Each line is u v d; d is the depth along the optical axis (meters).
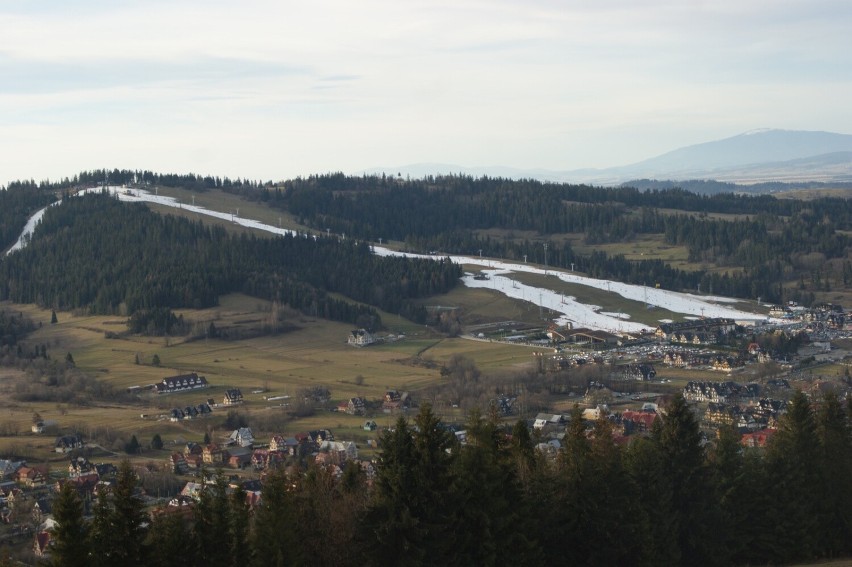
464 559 68.38
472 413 75.69
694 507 81.50
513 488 71.38
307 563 67.69
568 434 78.88
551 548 74.31
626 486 75.31
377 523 66.75
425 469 67.19
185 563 63.41
